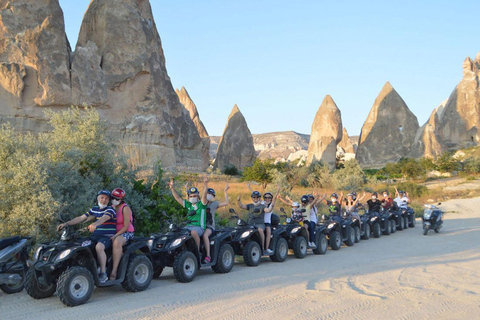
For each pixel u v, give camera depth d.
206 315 6.23
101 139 13.34
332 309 6.56
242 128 128.75
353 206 16.19
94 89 61.28
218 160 127.31
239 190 35.75
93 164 12.78
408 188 45.94
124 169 13.71
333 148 123.38
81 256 7.40
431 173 80.75
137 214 12.59
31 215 10.09
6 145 11.15
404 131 126.25
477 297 7.36
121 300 7.16
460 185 55.00
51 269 6.86
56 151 12.51
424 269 10.01
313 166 57.66
